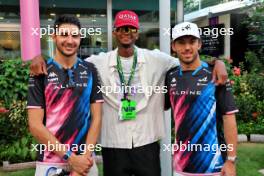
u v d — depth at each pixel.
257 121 7.20
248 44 11.48
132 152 3.01
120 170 3.03
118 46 2.98
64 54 2.63
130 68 3.00
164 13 3.37
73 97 2.62
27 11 7.59
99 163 5.00
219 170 2.70
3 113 5.82
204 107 2.66
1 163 5.34
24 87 6.31
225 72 2.64
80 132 2.63
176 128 2.77
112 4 11.19
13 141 5.68
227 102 2.66
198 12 13.78
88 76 2.68
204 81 2.68
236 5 11.72
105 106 3.02
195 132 2.68
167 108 3.10
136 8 11.36
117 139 3.01
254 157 5.55
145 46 11.41
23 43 7.68
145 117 3.02
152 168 3.04
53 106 2.61
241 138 6.59
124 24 2.87
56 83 2.61
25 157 5.36
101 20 11.16
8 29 10.74
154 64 3.03
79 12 11.02
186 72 2.74
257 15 9.93
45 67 2.63
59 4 10.87
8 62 6.54
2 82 6.24
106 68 3.00
